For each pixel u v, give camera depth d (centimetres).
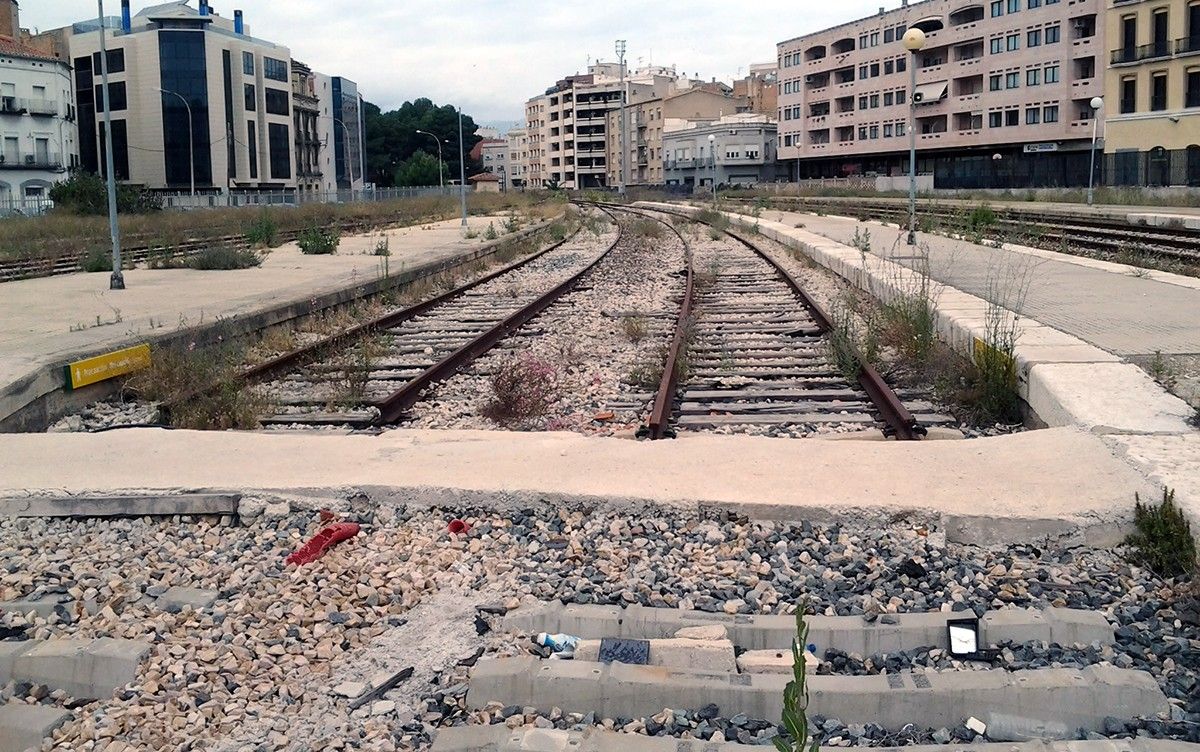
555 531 629
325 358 1312
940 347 1121
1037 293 1455
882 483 657
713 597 529
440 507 671
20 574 604
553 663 463
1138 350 990
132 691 475
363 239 3794
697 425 928
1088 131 7219
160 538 661
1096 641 477
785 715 290
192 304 1680
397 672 474
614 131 15438
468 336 1493
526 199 8431
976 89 8350
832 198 6919
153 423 1017
